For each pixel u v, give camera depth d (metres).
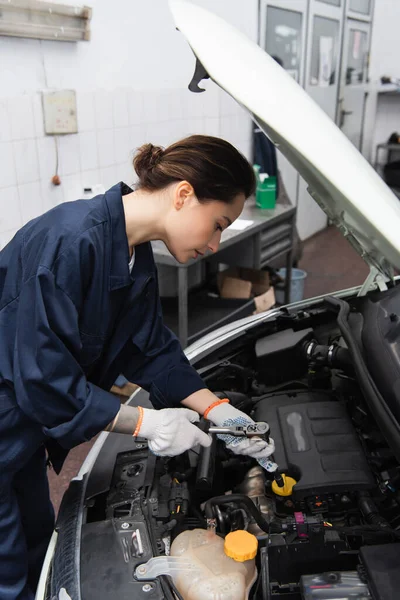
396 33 5.82
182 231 1.00
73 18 2.34
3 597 1.13
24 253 0.98
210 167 0.93
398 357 1.10
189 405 1.19
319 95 4.96
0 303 1.03
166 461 1.15
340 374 1.40
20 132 2.26
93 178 2.69
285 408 1.25
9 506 1.12
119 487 1.08
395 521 1.02
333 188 0.76
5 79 2.16
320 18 4.62
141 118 2.92
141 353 1.24
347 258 4.84
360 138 6.19
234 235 2.70
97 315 1.03
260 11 3.71
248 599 0.87
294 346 1.43
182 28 0.80
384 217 0.70
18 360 0.94
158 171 0.97
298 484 1.02
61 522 1.00
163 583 0.84
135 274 1.12
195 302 3.13
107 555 0.90
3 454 1.07
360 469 1.05
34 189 2.39
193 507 1.05
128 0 2.66
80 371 0.98
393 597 0.78
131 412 1.02
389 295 1.35
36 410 0.96
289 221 3.32
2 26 2.03
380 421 1.03
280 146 0.89
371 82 6.14
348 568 0.89
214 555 0.89
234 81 0.75
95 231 0.97
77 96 2.50
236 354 1.54
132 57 2.77
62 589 0.84
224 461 1.21
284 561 0.88
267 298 3.15
